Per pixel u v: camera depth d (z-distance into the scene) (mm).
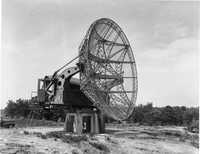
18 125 53188
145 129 51844
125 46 32719
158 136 39156
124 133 38469
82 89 29703
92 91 29125
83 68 29891
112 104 31078
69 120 33406
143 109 103875
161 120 94438
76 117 32125
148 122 93125
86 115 32406
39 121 58125
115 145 26094
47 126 53875
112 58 31672
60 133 30516
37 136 26344
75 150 21000
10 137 24547
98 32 30016
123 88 31828
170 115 95062
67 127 33219
